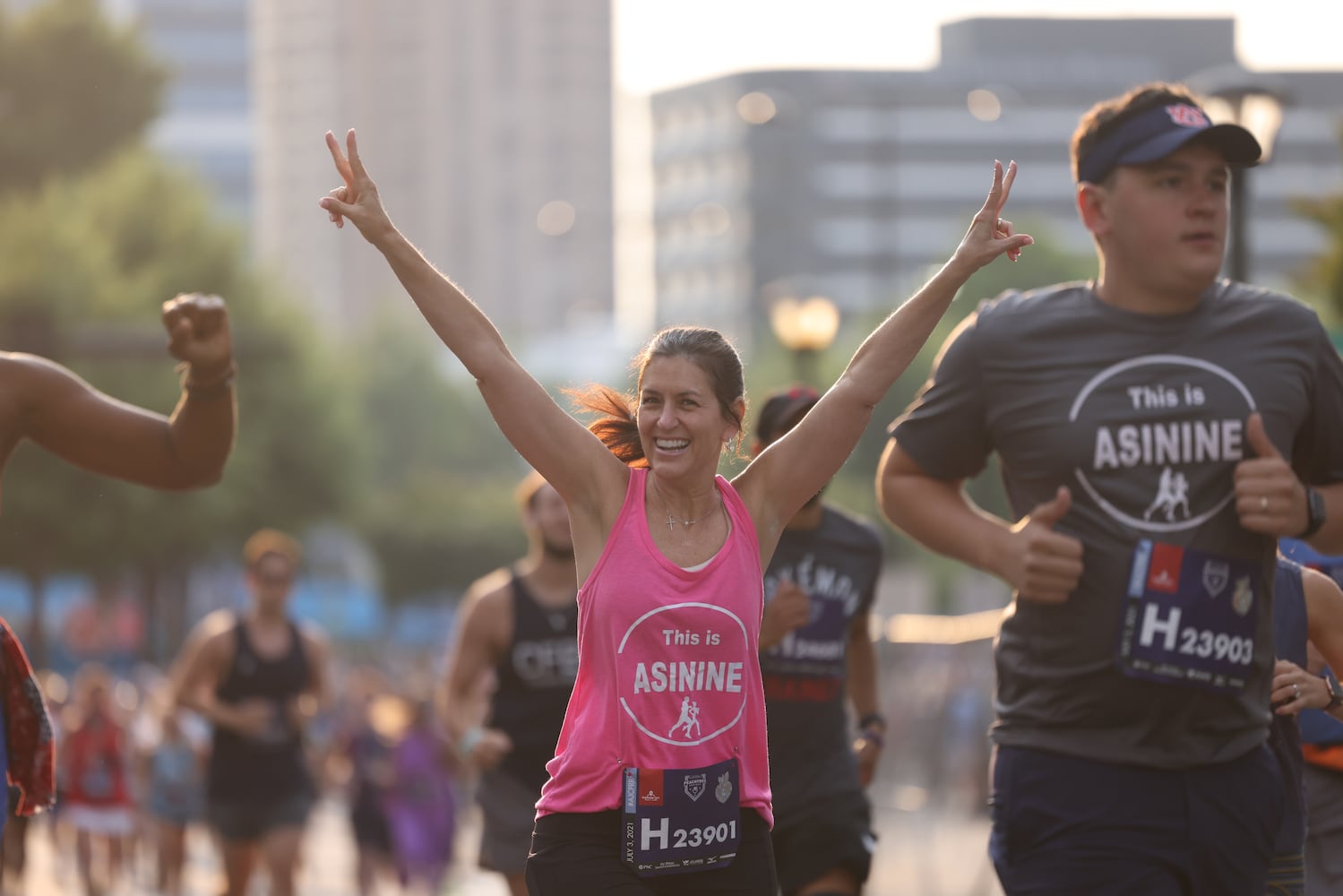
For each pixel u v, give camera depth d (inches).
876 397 373.1
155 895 1362.0
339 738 1879.9
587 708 357.4
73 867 1631.4
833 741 573.0
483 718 711.7
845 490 3912.4
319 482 4247.0
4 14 4687.5
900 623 1155.9
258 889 1263.5
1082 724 431.5
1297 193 1589.6
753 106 3218.5
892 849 1579.7
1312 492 426.3
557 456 362.0
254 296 4170.8
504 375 362.9
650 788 350.3
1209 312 440.8
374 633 6166.3
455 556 6048.2
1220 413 430.3
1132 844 426.6
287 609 979.9
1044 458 439.2
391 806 1423.5
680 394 354.0
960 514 456.8
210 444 439.8
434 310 364.8
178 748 1253.7
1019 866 439.5
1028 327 445.7
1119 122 438.0
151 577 4121.6
